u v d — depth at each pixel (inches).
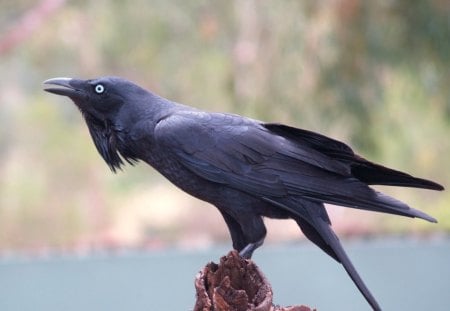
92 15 769.6
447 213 795.4
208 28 702.5
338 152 301.3
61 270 521.7
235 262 267.4
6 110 890.7
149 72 771.4
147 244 781.9
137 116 314.8
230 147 302.7
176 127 304.8
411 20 634.2
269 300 263.0
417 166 797.9
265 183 299.9
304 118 650.8
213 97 740.7
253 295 266.8
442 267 533.6
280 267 527.2
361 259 532.4
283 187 299.7
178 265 522.3
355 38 631.2
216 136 304.2
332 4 636.7
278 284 525.3
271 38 660.7
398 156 778.8
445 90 666.2
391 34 637.9
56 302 519.2
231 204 303.3
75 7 768.9
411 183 299.9
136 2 752.3
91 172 876.0
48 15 754.2
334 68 636.1
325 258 527.2
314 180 300.4
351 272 285.4
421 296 532.4
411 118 745.0
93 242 824.3
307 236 305.6
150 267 522.0
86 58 783.1
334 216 805.2
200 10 717.3
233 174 301.1
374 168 300.7
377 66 642.2
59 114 904.9
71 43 783.7
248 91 662.5
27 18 756.6
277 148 303.7
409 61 645.9
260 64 661.9
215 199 306.2
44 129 887.1
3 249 807.1
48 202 853.8
